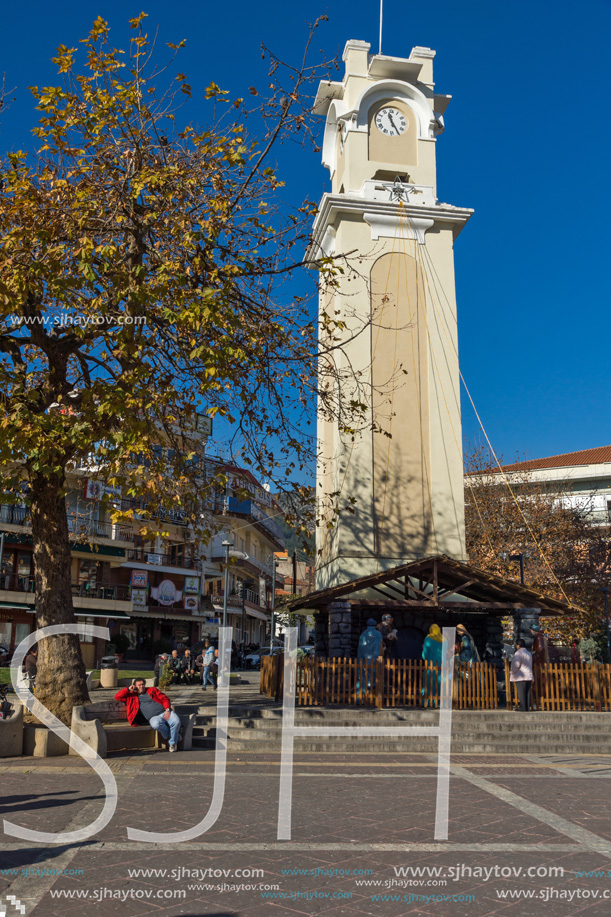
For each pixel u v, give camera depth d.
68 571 12.86
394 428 21.23
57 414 11.16
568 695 15.63
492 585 17.97
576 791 9.12
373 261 22.09
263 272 13.12
